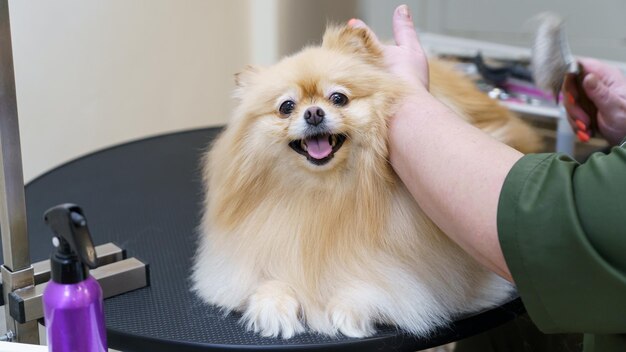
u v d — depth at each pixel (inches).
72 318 21.6
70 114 64.5
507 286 30.8
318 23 77.2
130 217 42.4
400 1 79.0
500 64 63.8
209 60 74.4
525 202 21.0
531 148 38.9
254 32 76.8
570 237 20.1
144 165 52.6
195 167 52.1
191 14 71.1
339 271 27.8
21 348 24.6
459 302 28.8
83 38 63.5
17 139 27.5
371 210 27.6
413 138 25.7
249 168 28.8
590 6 67.9
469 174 23.1
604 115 41.3
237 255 29.4
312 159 27.4
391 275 27.6
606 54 67.9
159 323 28.7
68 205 20.0
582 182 20.6
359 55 29.6
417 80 29.1
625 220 19.6
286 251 28.3
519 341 43.7
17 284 29.0
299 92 28.2
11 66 26.3
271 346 26.3
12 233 28.3
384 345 26.8
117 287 31.4
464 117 33.0
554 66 41.4
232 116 30.7
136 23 67.1
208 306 30.2
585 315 21.0
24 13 58.8
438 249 28.4
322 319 27.5
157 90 70.8
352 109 27.4
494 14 74.9
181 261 35.9
